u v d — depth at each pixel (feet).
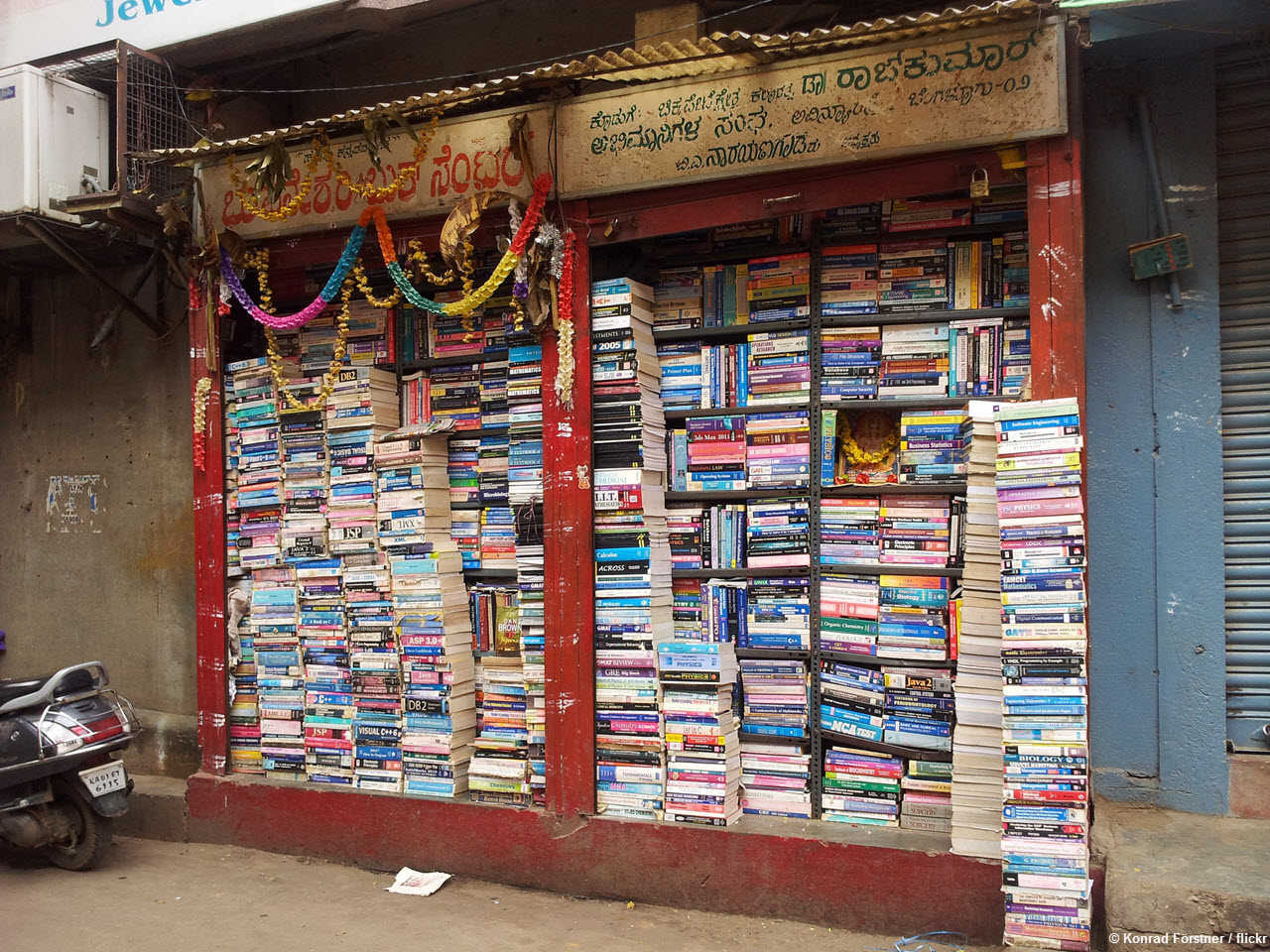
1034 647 11.80
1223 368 13.34
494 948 12.96
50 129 17.49
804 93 13.26
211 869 16.26
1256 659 13.19
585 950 12.83
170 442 19.63
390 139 15.78
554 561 15.02
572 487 14.94
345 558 16.90
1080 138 12.38
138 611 19.93
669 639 15.01
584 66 13.21
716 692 14.19
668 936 13.16
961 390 13.85
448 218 14.97
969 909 12.50
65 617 20.71
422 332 17.12
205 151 15.60
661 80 14.02
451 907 14.38
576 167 14.67
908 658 13.93
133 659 19.94
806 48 12.96
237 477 17.87
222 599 17.75
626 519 14.74
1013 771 11.82
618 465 14.80
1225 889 10.90
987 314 13.73
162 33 17.78
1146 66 13.46
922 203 13.98
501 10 17.81
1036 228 12.32
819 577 14.49
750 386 14.94
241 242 16.99
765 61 13.39
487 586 16.66
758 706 14.66
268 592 17.44
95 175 18.20
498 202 14.99
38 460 21.07
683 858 14.05
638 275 15.49
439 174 15.60
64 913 14.48
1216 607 13.15
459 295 16.72
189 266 17.62
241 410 17.81
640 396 14.75
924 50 12.59
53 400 20.94
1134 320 13.52
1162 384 13.39
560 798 14.87
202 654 17.87
